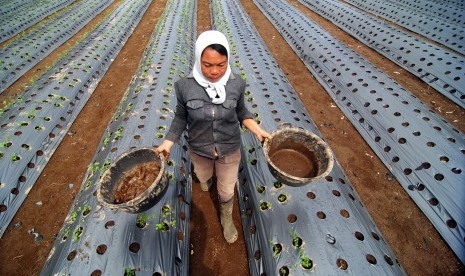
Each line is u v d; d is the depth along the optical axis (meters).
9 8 11.80
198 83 2.06
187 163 4.43
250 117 2.54
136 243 3.00
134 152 2.52
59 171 4.79
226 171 2.78
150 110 5.14
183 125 2.45
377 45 8.62
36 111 5.44
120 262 2.81
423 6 10.91
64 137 5.46
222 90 2.07
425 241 3.73
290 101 5.75
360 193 4.37
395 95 5.68
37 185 4.52
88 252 2.90
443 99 6.31
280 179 2.42
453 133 4.71
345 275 2.71
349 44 9.20
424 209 4.02
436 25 9.09
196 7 13.89
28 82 7.30
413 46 7.67
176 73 6.71
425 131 4.75
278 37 10.06
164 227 3.26
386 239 3.76
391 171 4.63
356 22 10.08
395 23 10.30
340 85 6.61
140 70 7.21
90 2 13.50
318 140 2.55
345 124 5.79
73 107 6.11
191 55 8.45
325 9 12.06
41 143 5.00
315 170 2.62
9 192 4.16
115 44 9.12
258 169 3.98
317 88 7.00
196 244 3.68
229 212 3.42
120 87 7.16
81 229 3.24
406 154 4.62
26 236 3.83
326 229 3.10
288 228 3.16
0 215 3.93
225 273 3.44
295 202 3.38
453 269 3.46
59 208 4.20
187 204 3.91
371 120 5.45
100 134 5.61
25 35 9.37
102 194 2.23
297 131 2.63
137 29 11.04
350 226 3.20
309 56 8.09
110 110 6.30
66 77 6.65
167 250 3.10
